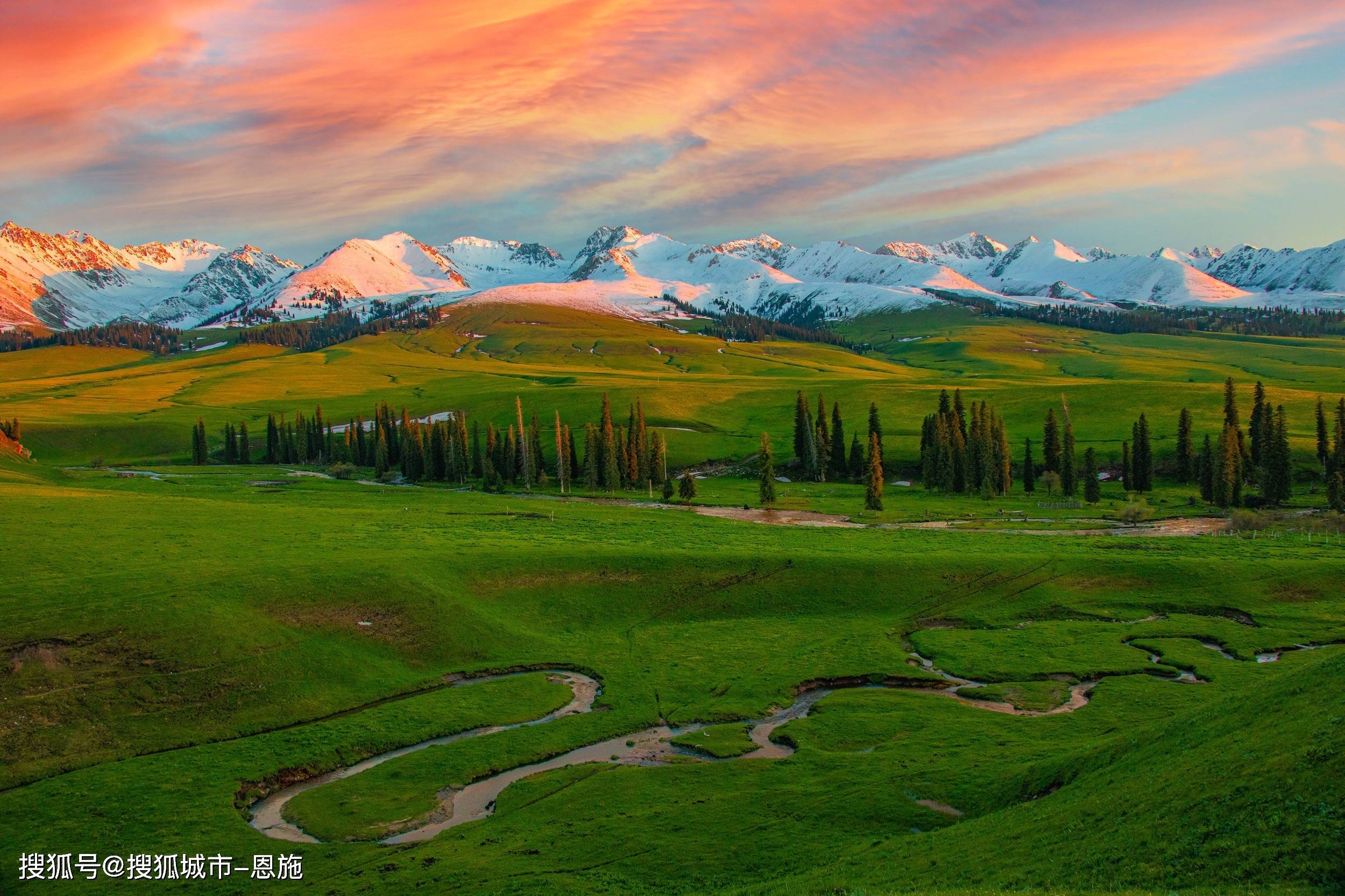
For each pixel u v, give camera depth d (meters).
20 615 60.94
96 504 101.50
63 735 52.44
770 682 64.81
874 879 33.69
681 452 194.88
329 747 53.88
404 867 39.41
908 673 66.38
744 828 42.09
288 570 74.69
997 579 86.25
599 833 42.34
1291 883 25.12
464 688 64.25
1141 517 125.81
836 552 94.00
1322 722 32.75
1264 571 84.94
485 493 165.25
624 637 75.25
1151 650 69.94
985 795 43.62
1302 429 180.38
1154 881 27.52
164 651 60.41
